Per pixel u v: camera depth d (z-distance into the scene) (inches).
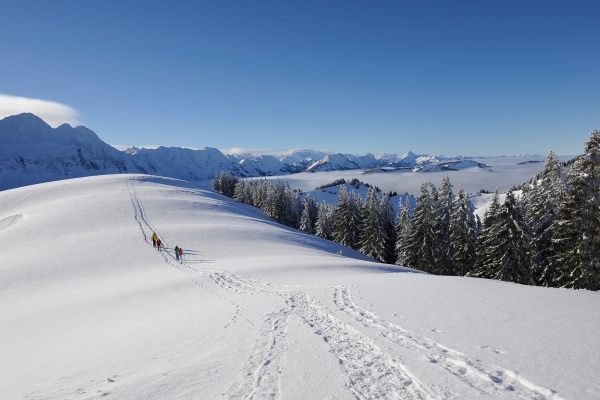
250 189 4640.8
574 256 995.9
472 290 498.6
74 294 851.4
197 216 2021.4
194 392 225.5
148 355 339.9
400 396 209.2
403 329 340.8
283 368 263.0
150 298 741.9
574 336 289.3
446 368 244.7
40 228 1615.4
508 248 1242.6
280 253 1309.1
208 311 544.4
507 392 205.6
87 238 1455.5
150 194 2598.4
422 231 1675.7
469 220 1480.1
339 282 692.7
